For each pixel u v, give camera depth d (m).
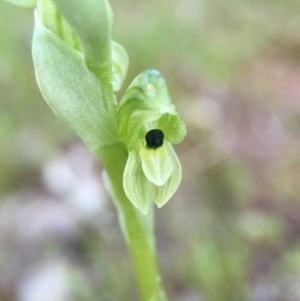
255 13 0.19
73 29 0.05
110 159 0.05
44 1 0.05
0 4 0.15
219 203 0.10
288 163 0.12
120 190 0.05
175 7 0.18
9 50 0.14
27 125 0.13
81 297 0.09
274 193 0.11
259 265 0.09
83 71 0.05
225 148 0.12
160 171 0.05
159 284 0.06
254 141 0.13
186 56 0.16
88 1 0.05
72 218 0.10
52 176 0.11
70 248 0.10
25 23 0.16
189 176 0.11
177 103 0.14
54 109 0.05
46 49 0.05
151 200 0.06
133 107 0.05
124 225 0.06
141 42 0.15
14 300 0.09
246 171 0.11
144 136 0.05
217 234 0.09
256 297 0.09
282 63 0.17
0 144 0.12
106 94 0.05
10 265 0.10
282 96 0.15
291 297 0.09
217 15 0.19
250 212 0.10
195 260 0.09
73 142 0.13
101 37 0.05
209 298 0.08
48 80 0.05
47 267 0.09
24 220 0.10
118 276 0.09
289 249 0.09
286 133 0.13
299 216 0.10
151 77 0.05
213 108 0.14
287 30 0.18
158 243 0.10
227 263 0.09
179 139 0.05
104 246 0.10
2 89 0.14
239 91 0.15
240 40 0.18
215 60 0.17
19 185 0.11
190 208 0.10
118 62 0.06
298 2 0.19
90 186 0.11
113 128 0.05
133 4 0.19
